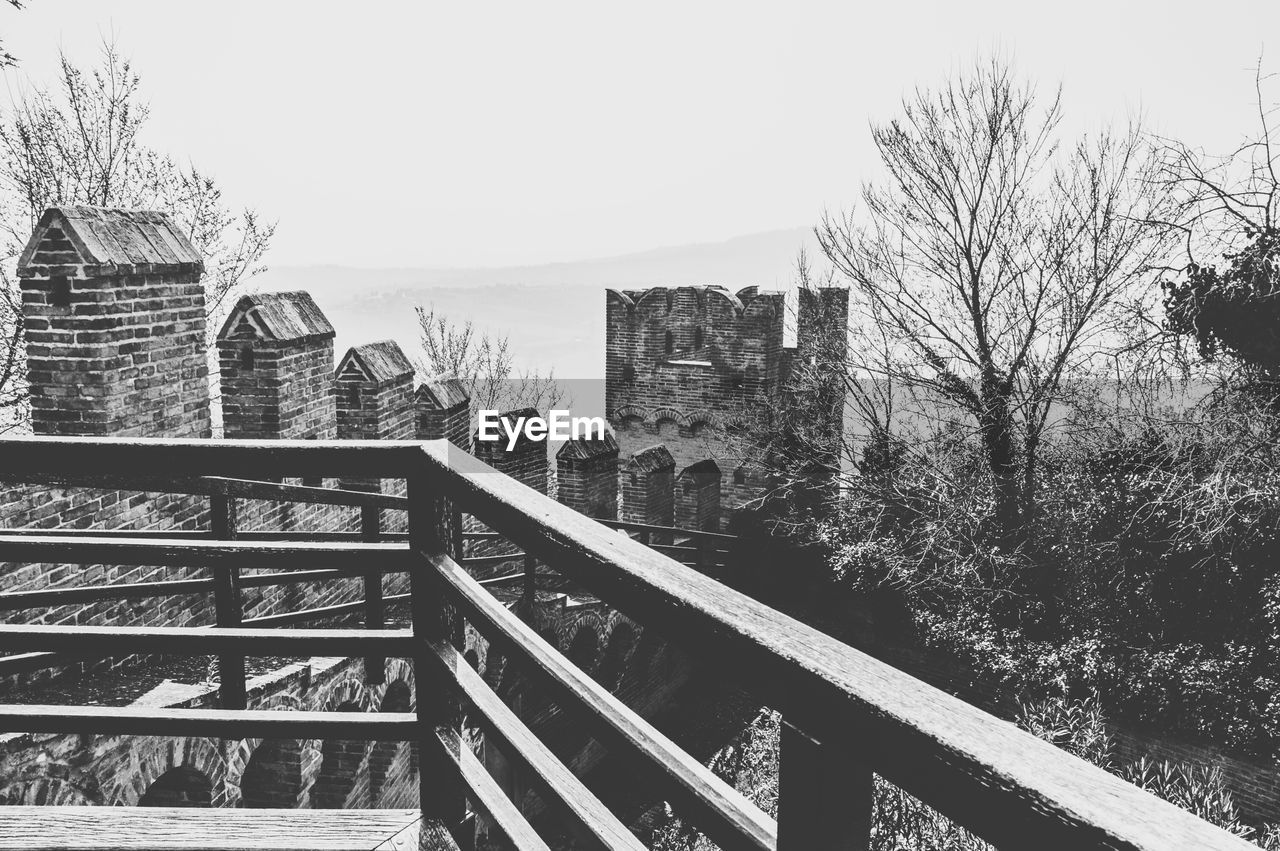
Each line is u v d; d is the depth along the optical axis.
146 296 6.00
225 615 3.01
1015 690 14.59
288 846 1.91
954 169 15.49
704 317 19.67
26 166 15.93
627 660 12.91
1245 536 12.12
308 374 7.71
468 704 1.67
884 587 15.95
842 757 0.81
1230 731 12.39
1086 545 13.80
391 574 8.91
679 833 10.92
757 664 0.88
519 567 11.40
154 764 5.19
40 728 2.02
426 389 10.77
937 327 15.79
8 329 14.73
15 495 5.11
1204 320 12.36
